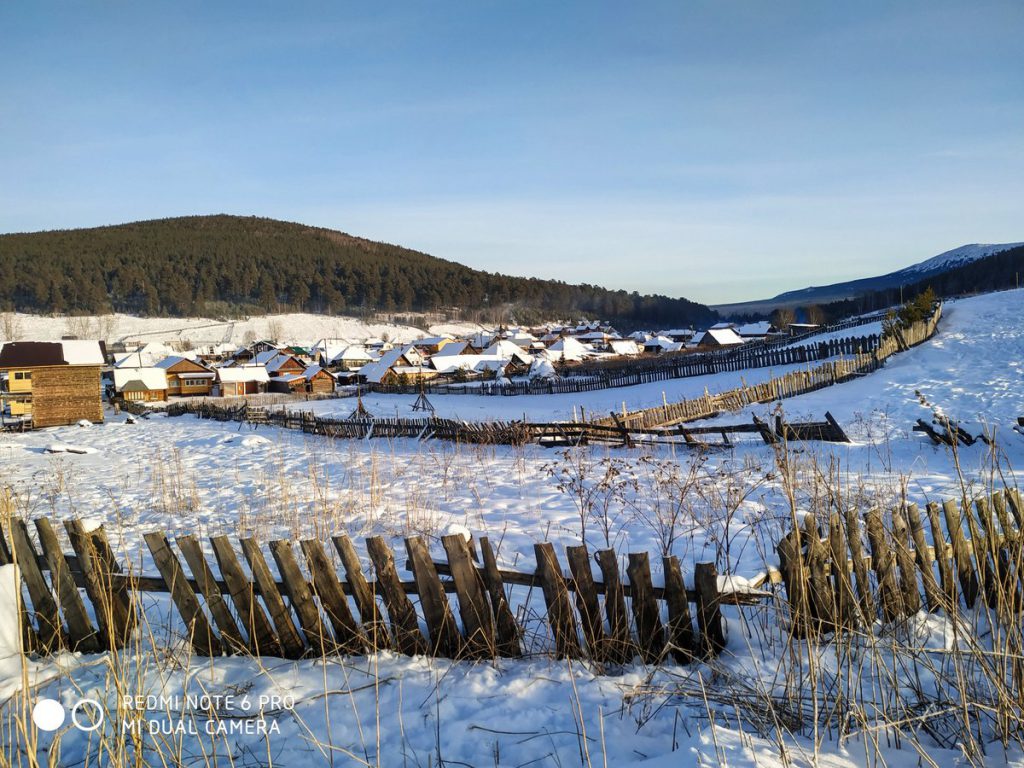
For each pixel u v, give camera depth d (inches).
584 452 516.7
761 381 1139.3
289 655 168.7
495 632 162.9
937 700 128.2
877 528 168.7
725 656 156.9
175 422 1282.0
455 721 136.3
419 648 165.5
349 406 1499.8
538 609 187.8
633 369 1539.1
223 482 499.5
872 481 349.4
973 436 453.4
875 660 134.1
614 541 260.8
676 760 110.3
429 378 2448.3
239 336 5398.6
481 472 468.4
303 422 944.9
